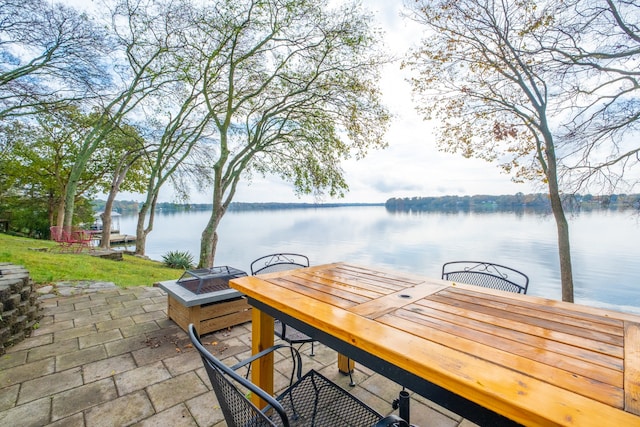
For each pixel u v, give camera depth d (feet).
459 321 4.04
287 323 4.97
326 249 71.20
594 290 37.65
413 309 4.51
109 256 30.91
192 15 27.20
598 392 2.47
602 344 3.36
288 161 34.09
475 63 17.67
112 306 12.26
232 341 9.21
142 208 44.70
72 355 8.15
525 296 5.18
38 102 27.43
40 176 51.29
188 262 38.60
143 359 7.98
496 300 4.96
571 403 2.33
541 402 2.35
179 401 6.27
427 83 19.61
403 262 56.24
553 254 61.72
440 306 4.66
